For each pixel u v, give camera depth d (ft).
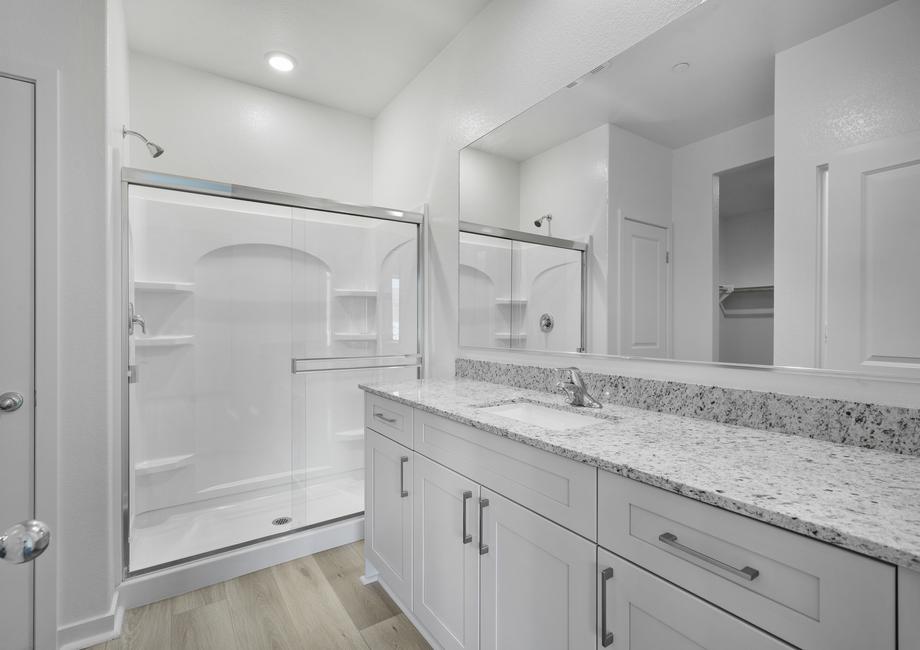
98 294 5.13
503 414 5.12
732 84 3.94
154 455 6.48
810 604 2.06
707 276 4.16
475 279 7.09
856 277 3.23
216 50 7.95
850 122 3.24
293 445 7.56
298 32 7.46
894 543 1.80
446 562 4.53
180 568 5.94
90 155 5.08
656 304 4.58
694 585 2.49
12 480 4.70
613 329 5.03
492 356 6.78
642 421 4.06
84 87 5.05
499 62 6.58
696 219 4.24
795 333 3.58
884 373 3.10
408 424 5.26
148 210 6.35
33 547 1.70
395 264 8.19
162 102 8.19
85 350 5.05
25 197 4.75
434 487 4.74
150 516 6.47
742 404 3.86
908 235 2.97
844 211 3.27
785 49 3.60
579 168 5.39
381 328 8.13
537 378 5.88
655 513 2.68
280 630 5.24
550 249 5.80
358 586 6.12
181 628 5.24
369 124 10.51
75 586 4.96
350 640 5.09
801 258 3.52
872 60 3.12
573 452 3.13
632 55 4.74
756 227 3.80
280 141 9.38
